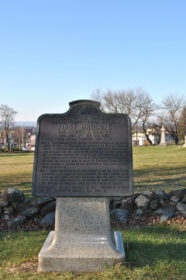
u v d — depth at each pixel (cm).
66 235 416
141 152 3812
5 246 498
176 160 2350
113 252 404
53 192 421
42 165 436
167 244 484
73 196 416
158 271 384
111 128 453
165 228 594
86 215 419
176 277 370
